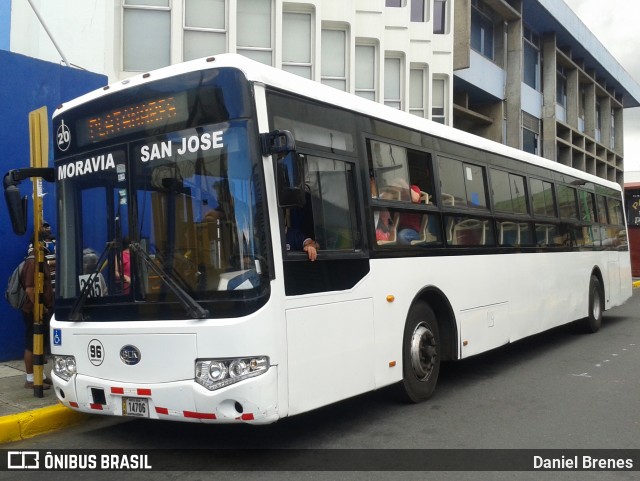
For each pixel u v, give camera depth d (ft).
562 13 105.81
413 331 22.72
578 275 38.81
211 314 16.16
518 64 93.25
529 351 35.42
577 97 120.88
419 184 23.70
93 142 18.92
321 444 18.94
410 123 23.58
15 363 29.40
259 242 16.15
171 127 17.43
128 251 17.58
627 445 18.71
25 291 24.29
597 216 43.45
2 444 19.76
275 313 16.19
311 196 18.19
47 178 21.01
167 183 17.34
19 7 37.81
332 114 19.53
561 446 18.61
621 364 31.22
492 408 22.91
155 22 46.70
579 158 123.65
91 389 17.92
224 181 16.52
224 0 48.47
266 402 15.74
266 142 16.35
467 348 25.68
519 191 31.94
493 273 28.17
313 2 52.39
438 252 24.21
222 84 16.76
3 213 29.86
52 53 38.70
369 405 23.31
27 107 31.48
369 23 58.18
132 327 17.01
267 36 50.39
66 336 18.67
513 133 93.09
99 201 18.60
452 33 70.44
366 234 20.29
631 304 61.98
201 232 16.66
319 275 18.02
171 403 16.28
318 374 17.62
